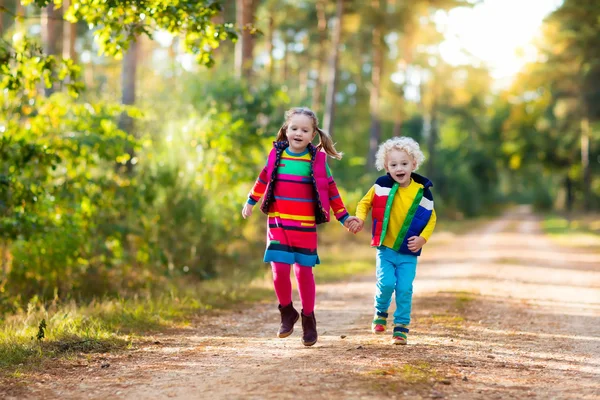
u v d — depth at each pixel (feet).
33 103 33.58
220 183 46.75
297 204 17.62
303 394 13.58
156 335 22.25
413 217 18.76
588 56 126.31
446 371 16.10
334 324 24.85
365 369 15.75
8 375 16.01
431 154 177.68
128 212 39.63
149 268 40.16
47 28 63.98
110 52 28.09
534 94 182.50
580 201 226.38
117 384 15.33
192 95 54.49
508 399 13.93
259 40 114.32
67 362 17.63
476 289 35.14
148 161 41.96
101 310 25.64
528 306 29.81
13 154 31.22
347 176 99.81
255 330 23.86
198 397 13.91
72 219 34.76
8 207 31.07
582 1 120.57
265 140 57.06
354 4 97.30
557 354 19.20
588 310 28.86
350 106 159.02
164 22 28.07
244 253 52.90
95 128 34.96
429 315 25.99
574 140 179.73
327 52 122.42
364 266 50.78
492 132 213.66
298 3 114.01
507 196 338.34
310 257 17.84
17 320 25.31
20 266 34.65
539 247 74.69
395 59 133.49
